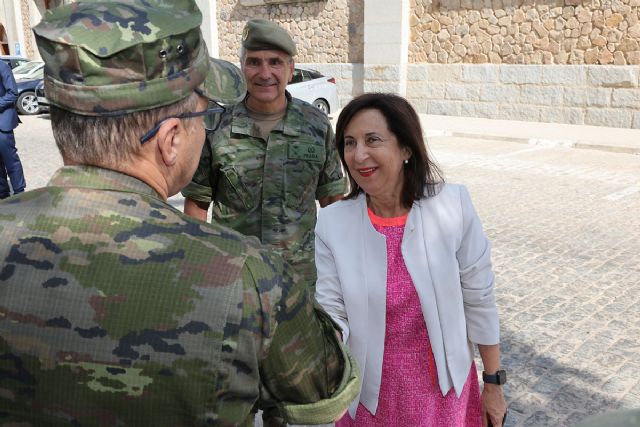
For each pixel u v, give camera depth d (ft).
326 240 5.94
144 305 2.79
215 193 8.18
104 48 2.85
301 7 53.21
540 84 41.78
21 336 2.79
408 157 5.63
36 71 52.06
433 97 47.03
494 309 5.93
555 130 38.81
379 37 48.08
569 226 19.61
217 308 2.82
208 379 2.78
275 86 7.72
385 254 5.70
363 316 5.73
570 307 13.57
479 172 28.04
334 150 8.37
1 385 2.83
